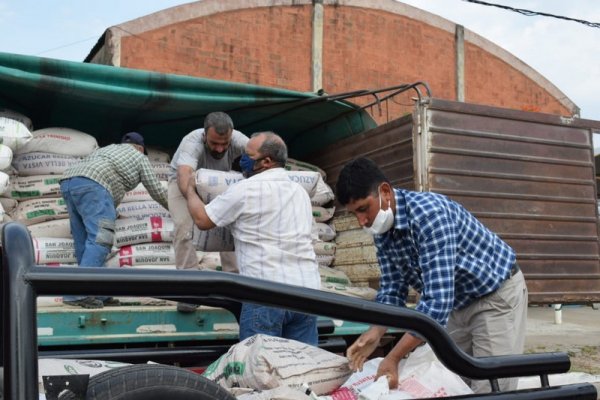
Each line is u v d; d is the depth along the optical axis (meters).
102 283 1.40
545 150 6.25
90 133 6.66
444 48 16.03
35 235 5.54
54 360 1.97
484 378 1.99
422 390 2.35
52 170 5.81
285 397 2.01
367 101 14.98
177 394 1.46
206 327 4.19
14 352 1.28
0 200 5.57
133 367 1.46
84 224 4.93
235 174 4.22
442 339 1.91
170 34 12.98
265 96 6.04
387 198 2.70
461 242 2.94
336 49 14.73
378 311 1.79
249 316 3.15
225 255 4.71
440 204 2.72
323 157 7.20
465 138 5.83
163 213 5.76
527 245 6.03
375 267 5.93
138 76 5.52
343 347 3.52
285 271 3.34
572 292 6.21
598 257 6.43
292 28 14.23
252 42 13.80
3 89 5.48
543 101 17.33
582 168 6.45
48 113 6.11
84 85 5.38
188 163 4.54
